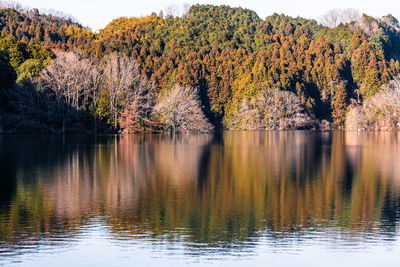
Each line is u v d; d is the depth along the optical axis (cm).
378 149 7238
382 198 3238
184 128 12325
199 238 2347
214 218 2698
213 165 4997
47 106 10238
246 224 2583
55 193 3344
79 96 11169
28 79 10119
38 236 2355
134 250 2184
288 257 2114
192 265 2030
